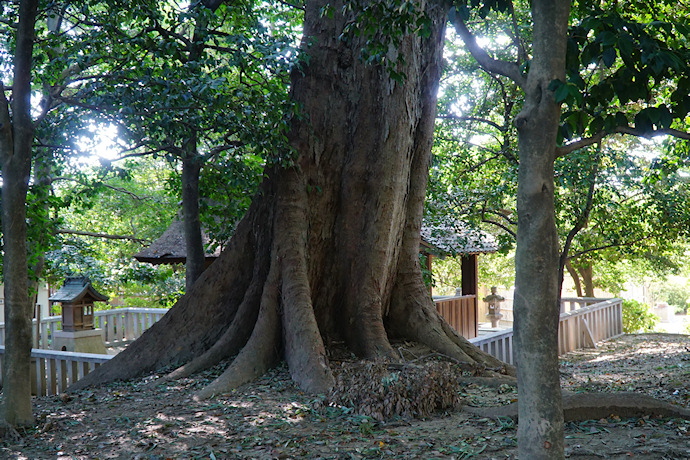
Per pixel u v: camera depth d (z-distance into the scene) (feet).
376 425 17.40
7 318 18.63
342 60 28.27
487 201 44.73
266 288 26.14
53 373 28.32
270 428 17.42
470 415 18.28
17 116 18.37
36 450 16.69
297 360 23.53
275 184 27.96
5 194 18.30
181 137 25.73
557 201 40.34
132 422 18.83
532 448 10.23
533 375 10.31
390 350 26.07
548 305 10.38
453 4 12.77
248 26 33.99
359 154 27.91
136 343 26.84
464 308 48.73
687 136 12.30
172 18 26.50
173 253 40.37
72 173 40.14
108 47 26.55
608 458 13.62
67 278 41.60
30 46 18.61
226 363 25.66
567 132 13.56
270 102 25.21
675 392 21.98
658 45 12.29
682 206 43.01
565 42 10.65
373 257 27.55
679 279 144.97
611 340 51.01
